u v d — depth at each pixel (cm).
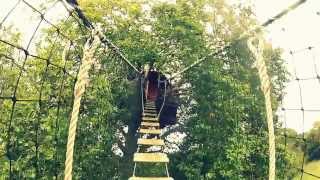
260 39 701
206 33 2919
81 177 2462
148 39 2695
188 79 2822
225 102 2655
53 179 2291
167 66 2814
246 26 2872
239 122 2662
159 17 2786
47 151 2277
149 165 2748
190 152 2728
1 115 2309
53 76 2436
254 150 2670
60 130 2284
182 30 2625
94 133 2452
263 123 2806
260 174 2702
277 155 2719
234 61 2875
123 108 2756
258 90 2870
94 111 2461
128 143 2812
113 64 2638
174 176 2767
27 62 2428
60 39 2502
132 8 2689
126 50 2611
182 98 2912
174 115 2759
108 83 2478
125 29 2719
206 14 2948
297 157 3062
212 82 2700
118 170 2656
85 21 905
